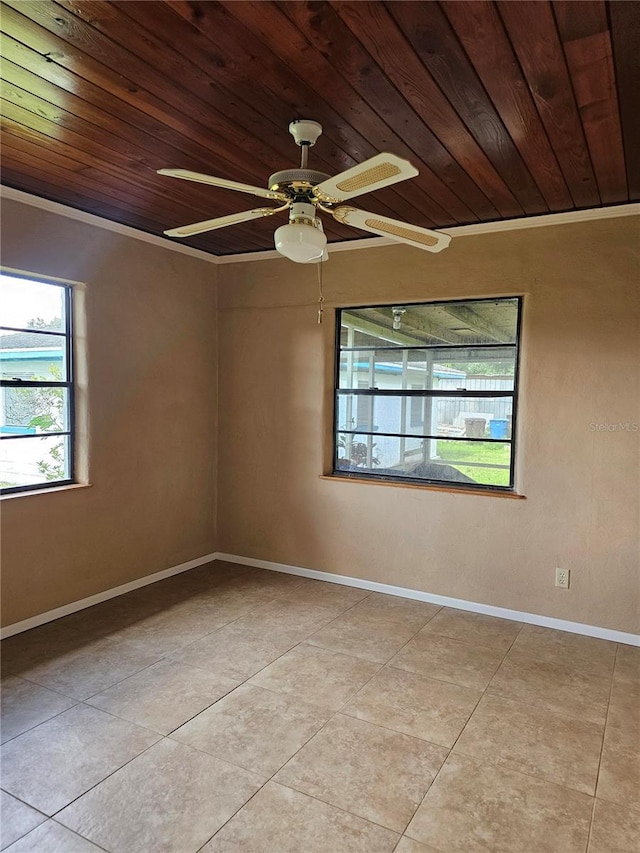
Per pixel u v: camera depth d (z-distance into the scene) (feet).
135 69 6.06
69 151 8.18
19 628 10.42
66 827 5.86
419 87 6.28
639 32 5.25
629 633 10.37
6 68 6.05
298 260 6.97
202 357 14.39
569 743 7.38
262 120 7.14
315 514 13.62
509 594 11.39
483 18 5.11
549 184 9.04
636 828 5.96
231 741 7.31
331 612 11.62
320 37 5.43
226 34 5.42
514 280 11.00
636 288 10.05
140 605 11.86
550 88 6.24
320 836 5.80
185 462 14.05
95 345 11.53
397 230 7.20
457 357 12.07
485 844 5.74
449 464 12.30
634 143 7.54
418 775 6.73
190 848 5.62
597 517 10.55
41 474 11.03
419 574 12.34
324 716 7.91
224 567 14.52
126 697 8.32
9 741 7.23
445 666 9.39
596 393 10.44
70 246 10.91
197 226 7.45
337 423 13.66
